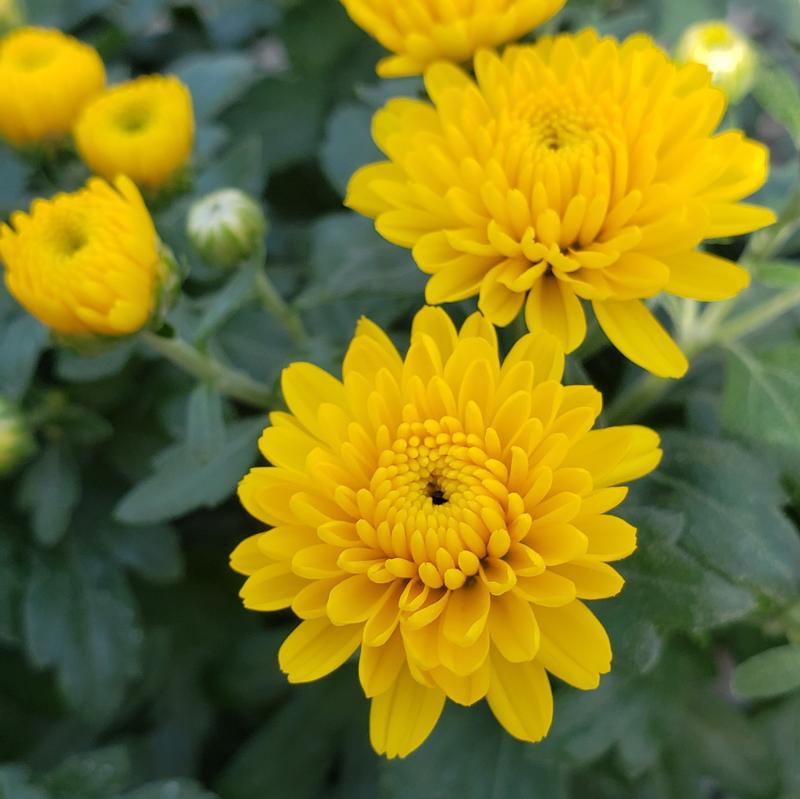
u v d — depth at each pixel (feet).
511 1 0.97
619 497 0.85
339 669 1.16
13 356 1.09
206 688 1.19
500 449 0.87
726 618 0.90
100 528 1.14
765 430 0.98
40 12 1.28
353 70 1.32
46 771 1.20
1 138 1.10
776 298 1.02
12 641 1.13
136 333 0.96
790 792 1.06
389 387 0.87
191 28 1.40
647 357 0.90
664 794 1.07
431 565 0.85
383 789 1.05
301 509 0.85
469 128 0.91
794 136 0.97
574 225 0.90
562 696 1.01
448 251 0.92
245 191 1.16
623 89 0.91
